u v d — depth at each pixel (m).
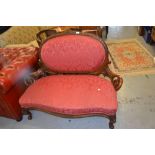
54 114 1.82
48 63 2.05
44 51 2.00
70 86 1.86
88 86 1.84
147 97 2.40
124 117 2.11
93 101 1.70
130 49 3.74
